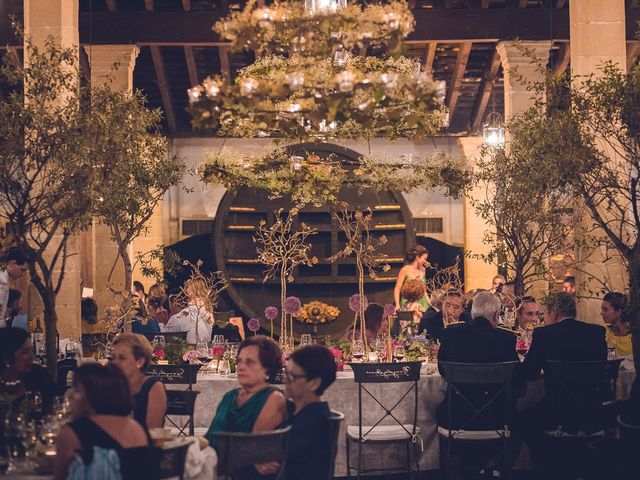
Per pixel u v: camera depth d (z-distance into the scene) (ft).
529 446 27.58
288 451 18.07
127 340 20.20
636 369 25.20
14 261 27.84
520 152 32.48
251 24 20.53
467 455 26.94
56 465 14.78
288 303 33.14
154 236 59.67
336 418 18.38
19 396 19.19
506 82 51.06
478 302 27.20
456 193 36.11
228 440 16.97
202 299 36.50
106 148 25.25
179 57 58.23
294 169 33.96
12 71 25.30
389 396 27.84
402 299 48.39
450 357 26.73
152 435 16.70
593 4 36.91
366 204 53.36
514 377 26.94
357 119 20.29
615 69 26.61
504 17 50.96
